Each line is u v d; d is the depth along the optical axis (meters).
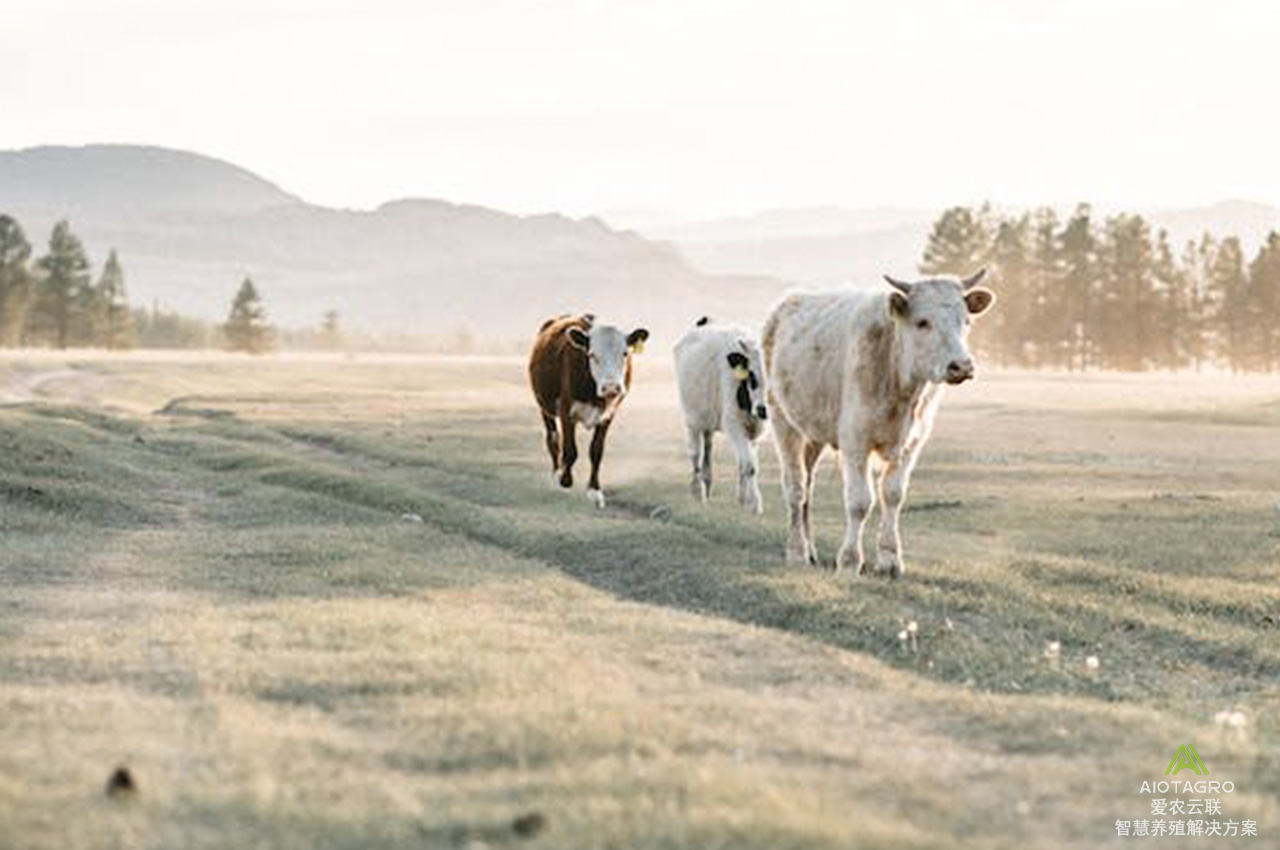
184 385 95.12
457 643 12.71
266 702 10.33
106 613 14.93
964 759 9.47
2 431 32.88
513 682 10.91
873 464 22.50
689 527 22.69
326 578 17.62
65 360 113.88
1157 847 7.83
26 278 151.00
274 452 39.66
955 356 16.28
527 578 17.92
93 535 22.00
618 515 25.58
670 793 7.98
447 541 21.59
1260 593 16.69
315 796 7.88
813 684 11.89
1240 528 22.84
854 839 7.25
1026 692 12.41
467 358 184.50
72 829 7.15
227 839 7.14
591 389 27.11
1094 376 120.19
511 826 7.32
